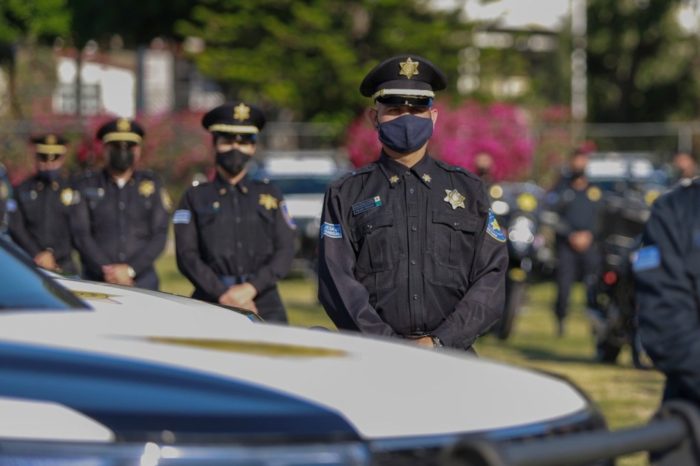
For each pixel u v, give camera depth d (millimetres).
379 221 9430
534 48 77000
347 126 56562
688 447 5469
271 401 4797
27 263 6488
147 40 66938
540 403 5535
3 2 62562
